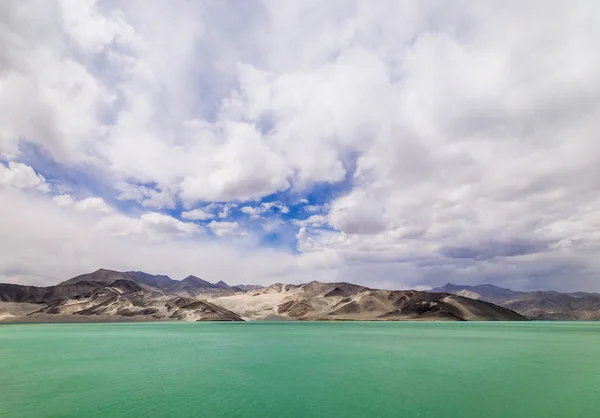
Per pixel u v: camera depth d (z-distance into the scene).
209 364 43.00
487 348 59.66
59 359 47.69
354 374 36.28
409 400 26.39
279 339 77.50
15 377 35.38
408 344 66.19
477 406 25.02
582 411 24.00
